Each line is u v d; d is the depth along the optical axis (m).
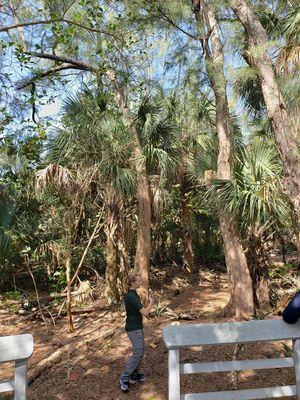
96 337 7.17
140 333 5.24
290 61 6.62
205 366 3.62
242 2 6.25
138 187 9.59
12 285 11.45
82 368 5.95
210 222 14.23
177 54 8.02
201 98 8.73
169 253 14.60
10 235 9.30
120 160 8.92
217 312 8.31
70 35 7.95
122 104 9.31
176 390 3.51
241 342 3.58
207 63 7.49
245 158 7.74
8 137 9.50
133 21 8.35
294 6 7.12
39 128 9.34
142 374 5.39
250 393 3.72
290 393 3.77
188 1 7.93
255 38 6.16
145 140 10.11
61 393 5.23
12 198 9.86
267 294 8.07
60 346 6.89
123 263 9.55
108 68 8.86
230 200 7.15
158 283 12.01
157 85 8.77
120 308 9.27
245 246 7.99
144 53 8.73
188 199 13.12
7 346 3.30
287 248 13.79
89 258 11.80
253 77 6.85
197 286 12.25
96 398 5.05
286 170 5.86
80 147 8.44
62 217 9.98
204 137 11.48
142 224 9.62
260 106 9.48
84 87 9.20
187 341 3.52
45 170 8.07
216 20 7.85
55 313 9.22
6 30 7.40
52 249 10.29
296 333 3.66
